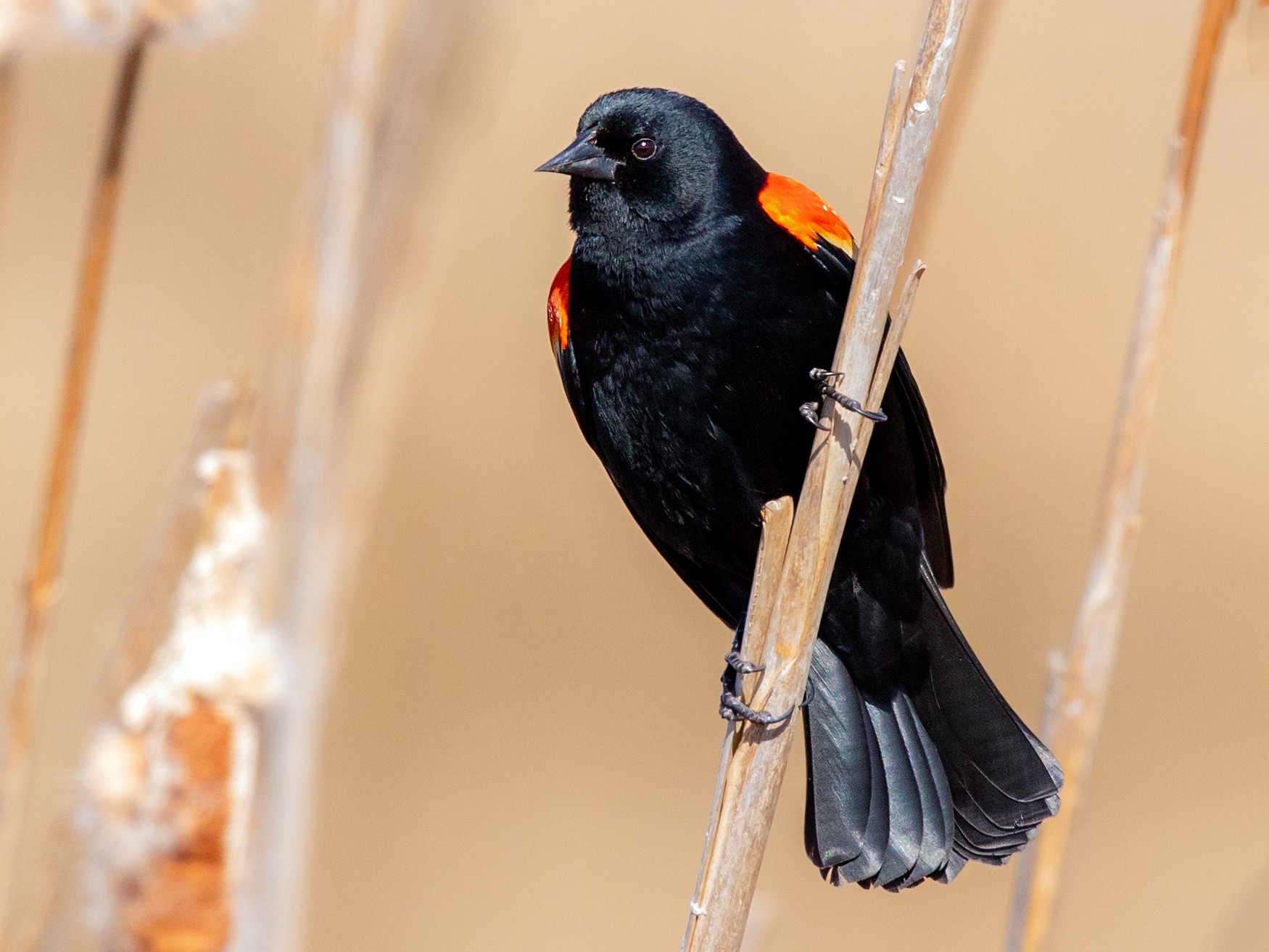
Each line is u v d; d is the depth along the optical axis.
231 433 5.98
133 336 17.80
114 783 5.59
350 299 6.07
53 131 18.59
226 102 18.50
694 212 7.51
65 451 6.16
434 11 5.98
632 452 7.91
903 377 7.35
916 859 7.26
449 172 6.06
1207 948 8.27
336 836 14.97
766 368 7.51
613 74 18.09
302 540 5.98
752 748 6.07
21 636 6.15
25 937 5.70
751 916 7.52
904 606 7.58
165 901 5.53
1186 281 20.42
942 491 7.83
